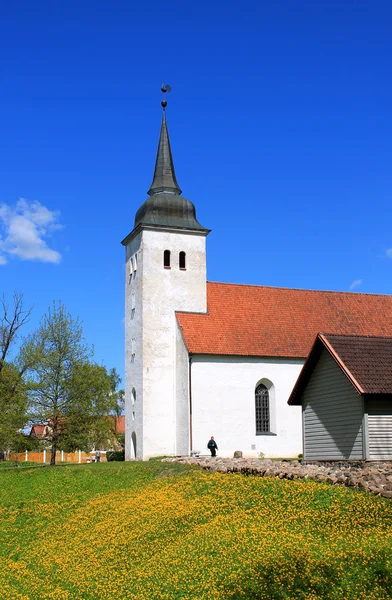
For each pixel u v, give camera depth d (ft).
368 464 89.15
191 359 168.14
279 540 57.82
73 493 112.57
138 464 132.46
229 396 169.07
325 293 199.72
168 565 58.29
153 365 177.37
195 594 50.62
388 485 71.51
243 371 171.53
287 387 174.50
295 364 176.35
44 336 170.30
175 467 115.34
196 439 164.55
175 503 82.12
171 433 175.52
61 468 147.02
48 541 80.64
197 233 187.32
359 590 46.42
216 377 169.17
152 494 91.56
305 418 107.76
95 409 166.91
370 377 94.27
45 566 67.87
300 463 98.68
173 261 183.93
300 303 193.47
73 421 165.58
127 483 111.04
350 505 66.08
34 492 120.78
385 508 63.26
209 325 177.78
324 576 48.75
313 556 51.70
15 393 169.27
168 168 194.59
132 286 190.29
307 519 64.23
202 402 166.81
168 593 51.88
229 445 166.50
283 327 183.21
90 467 142.41
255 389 173.17
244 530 63.31
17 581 64.64
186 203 188.55
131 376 185.68
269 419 173.37
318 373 104.99
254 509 71.87
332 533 58.39
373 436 92.99
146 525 74.23
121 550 67.51
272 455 169.68
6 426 162.71
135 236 190.08
